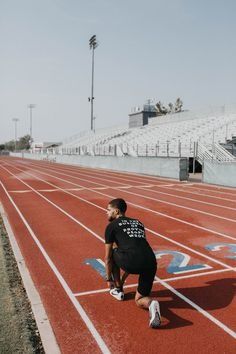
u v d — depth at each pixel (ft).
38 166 160.35
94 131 251.39
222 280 20.85
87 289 19.77
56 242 29.40
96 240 29.96
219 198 56.13
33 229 34.01
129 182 82.79
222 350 13.83
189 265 23.45
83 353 13.75
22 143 538.47
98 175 104.58
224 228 34.63
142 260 15.89
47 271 22.62
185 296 18.67
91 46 215.72
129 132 200.34
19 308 17.21
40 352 13.83
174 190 66.90
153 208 46.60
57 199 54.34
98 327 15.64
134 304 17.78
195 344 14.24
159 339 14.61
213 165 77.20
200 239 30.35
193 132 139.95
